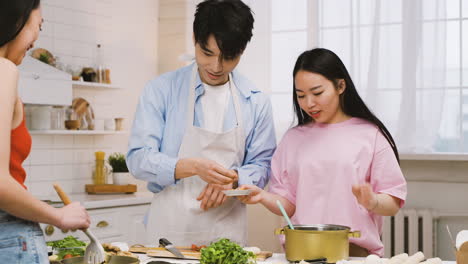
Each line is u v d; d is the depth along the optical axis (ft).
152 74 14.58
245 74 13.33
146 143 7.16
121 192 12.60
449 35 12.01
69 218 4.33
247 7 6.71
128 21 13.92
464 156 11.66
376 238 6.79
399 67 12.07
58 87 10.78
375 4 12.15
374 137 6.91
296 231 5.77
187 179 7.32
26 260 4.09
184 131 7.32
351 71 12.34
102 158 12.73
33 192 11.79
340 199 6.79
